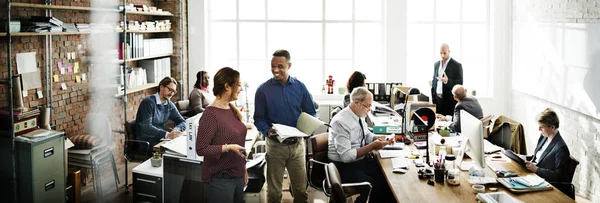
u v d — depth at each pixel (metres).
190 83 8.69
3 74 5.25
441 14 8.80
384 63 8.73
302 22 8.84
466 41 8.82
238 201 4.11
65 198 5.31
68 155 5.84
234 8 8.78
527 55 7.77
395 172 4.45
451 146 5.09
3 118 4.85
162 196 4.55
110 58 6.64
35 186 4.90
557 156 4.62
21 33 5.00
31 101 5.64
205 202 4.24
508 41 8.54
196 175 4.39
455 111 6.43
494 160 4.78
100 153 6.11
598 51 5.76
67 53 6.18
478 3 8.75
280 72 5.00
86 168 5.91
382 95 7.56
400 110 6.30
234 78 3.92
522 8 7.98
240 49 8.88
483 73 8.85
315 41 8.89
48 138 5.02
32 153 4.85
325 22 8.84
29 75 5.61
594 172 6.02
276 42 8.88
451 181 4.11
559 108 6.83
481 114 6.44
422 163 4.64
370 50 8.91
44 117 5.50
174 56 8.41
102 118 6.52
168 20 8.16
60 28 5.57
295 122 5.17
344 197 3.63
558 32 6.72
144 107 6.18
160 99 6.36
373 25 8.85
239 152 3.90
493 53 8.61
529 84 7.70
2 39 5.22
